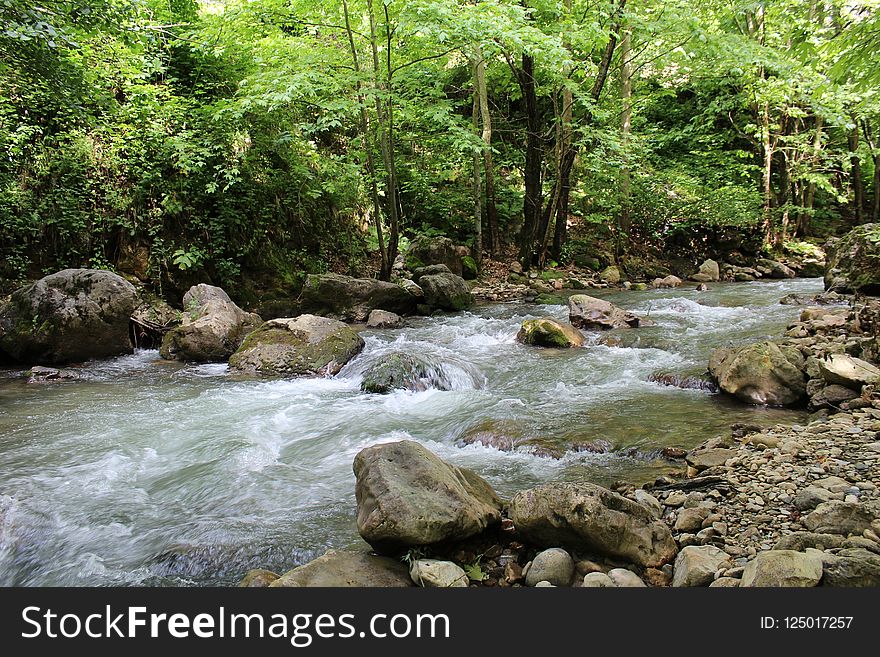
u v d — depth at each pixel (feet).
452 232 51.67
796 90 44.83
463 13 30.55
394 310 36.14
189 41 34.30
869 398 15.40
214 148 34.17
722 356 19.72
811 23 36.91
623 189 51.42
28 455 15.33
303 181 40.19
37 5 19.94
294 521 11.49
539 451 14.70
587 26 36.22
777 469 11.54
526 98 44.06
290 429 17.65
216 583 9.62
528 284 45.50
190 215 34.45
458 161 52.11
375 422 17.98
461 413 18.30
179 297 33.53
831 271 34.50
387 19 33.60
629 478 12.86
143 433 17.04
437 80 40.14
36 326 25.61
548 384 21.12
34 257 29.99
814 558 7.68
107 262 31.63
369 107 37.40
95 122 27.07
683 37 39.96
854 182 63.21
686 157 62.54
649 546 8.98
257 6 34.60
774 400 17.26
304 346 25.91
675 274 52.70
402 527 8.77
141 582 9.74
